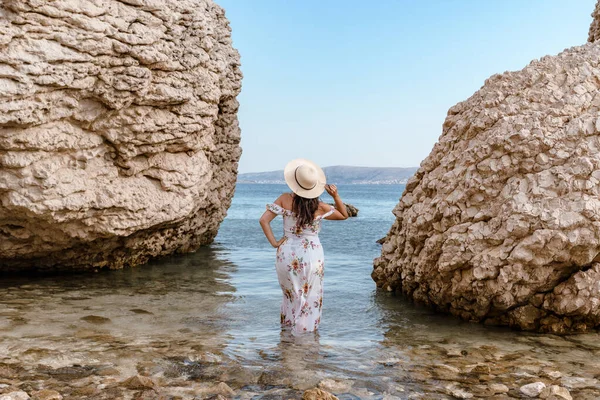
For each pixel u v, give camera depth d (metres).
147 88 8.66
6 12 7.11
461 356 5.16
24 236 8.27
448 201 6.63
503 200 6.12
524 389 4.20
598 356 5.18
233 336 5.78
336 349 5.35
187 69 9.39
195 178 10.07
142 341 5.43
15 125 7.29
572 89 6.58
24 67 7.12
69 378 4.27
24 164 7.49
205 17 10.02
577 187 5.77
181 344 5.37
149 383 4.14
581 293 5.75
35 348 5.02
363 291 8.63
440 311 7.11
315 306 6.02
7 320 6.07
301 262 5.87
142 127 8.76
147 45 8.53
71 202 8.04
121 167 8.95
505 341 5.72
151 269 10.41
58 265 9.32
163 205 9.50
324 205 5.97
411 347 5.47
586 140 6.02
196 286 8.79
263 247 14.87
